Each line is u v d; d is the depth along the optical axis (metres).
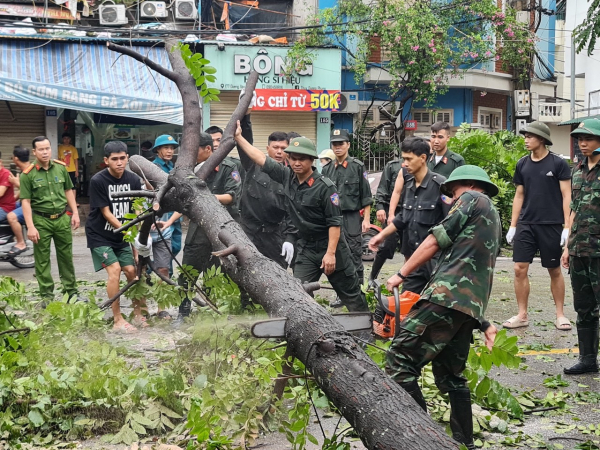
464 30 23.19
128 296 6.59
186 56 5.57
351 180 8.73
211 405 4.21
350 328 4.04
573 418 5.15
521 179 7.86
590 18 17.50
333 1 22.11
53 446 4.54
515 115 26.06
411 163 6.46
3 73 17.33
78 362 5.30
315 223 6.52
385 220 9.38
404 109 24.78
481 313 4.21
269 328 3.81
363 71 21.89
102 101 17.67
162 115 18.11
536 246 7.85
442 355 4.44
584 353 6.29
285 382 4.48
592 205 6.19
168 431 4.80
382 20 21.20
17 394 4.90
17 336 5.69
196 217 5.21
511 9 24.14
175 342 5.65
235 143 5.80
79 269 12.34
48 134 19.25
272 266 4.36
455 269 4.24
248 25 21.50
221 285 5.48
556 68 29.42
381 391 3.47
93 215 7.43
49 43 18.12
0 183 12.19
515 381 6.06
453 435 4.50
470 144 16.02
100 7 18.75
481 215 4.28
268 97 19.78
